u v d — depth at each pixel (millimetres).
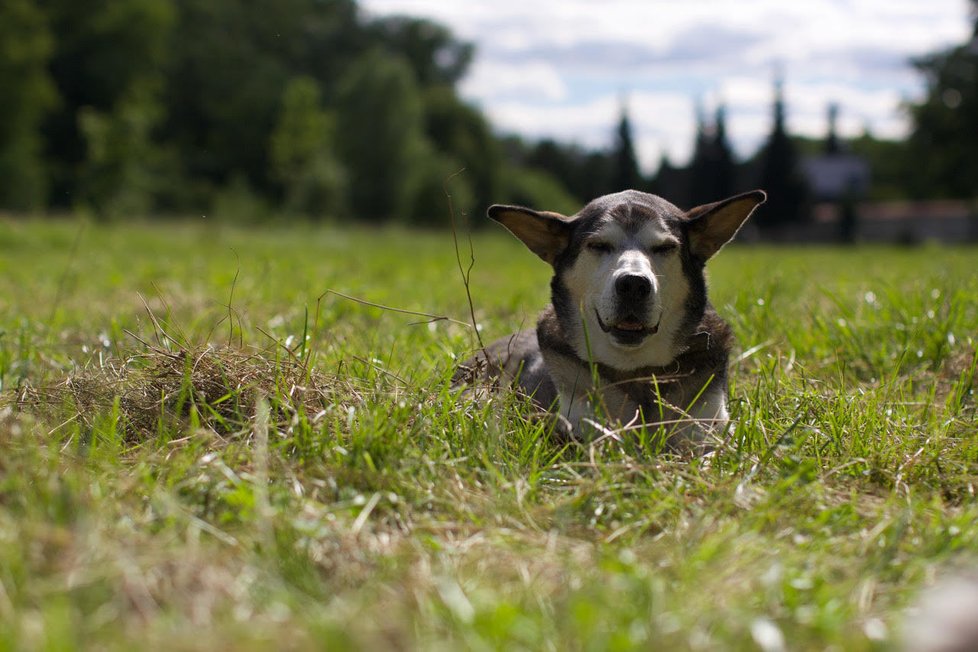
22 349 1827
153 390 1491
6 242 5484
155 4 18188
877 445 1435
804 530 1214
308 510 1176
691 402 1531
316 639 949
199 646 942
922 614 962
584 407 1552
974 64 13641
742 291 2131
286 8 23547
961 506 1320
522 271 4391
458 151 22781
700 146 23672
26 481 1160
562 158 30656
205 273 3498
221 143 20906
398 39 26266
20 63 14359
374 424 1322
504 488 1263
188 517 1144
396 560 1104
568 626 985
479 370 1620
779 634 989
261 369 1500
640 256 1523
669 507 1229
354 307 2354
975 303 2057
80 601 996
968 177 13695
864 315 2049
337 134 19500
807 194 22891
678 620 985
